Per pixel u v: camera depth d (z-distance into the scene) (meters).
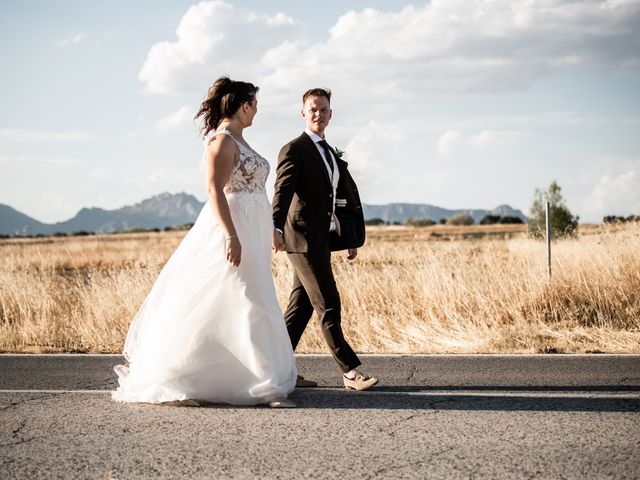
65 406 4.68
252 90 4.93
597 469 3.28
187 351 4.61
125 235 67.50
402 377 5.64
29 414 4.46
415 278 9.91
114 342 7.97
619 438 3.77
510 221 87.31
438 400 4.74
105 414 4.44
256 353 4.59
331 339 5.14
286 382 4.71
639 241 10.16
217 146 4.66
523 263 10.35
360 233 5.46
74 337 8.33
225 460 3.47
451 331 7.96
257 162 4.85
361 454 3.54
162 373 4.64
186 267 4.80
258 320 4.66
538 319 8.40
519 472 3.25
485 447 3.63
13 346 7.82
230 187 4.79
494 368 5.96
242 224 4.76
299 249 5.11
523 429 3.97
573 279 9.20
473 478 3.18
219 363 4.61
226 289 4.66
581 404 4.57
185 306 4.67
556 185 20.91
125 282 10.12
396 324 8.36
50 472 3.32
